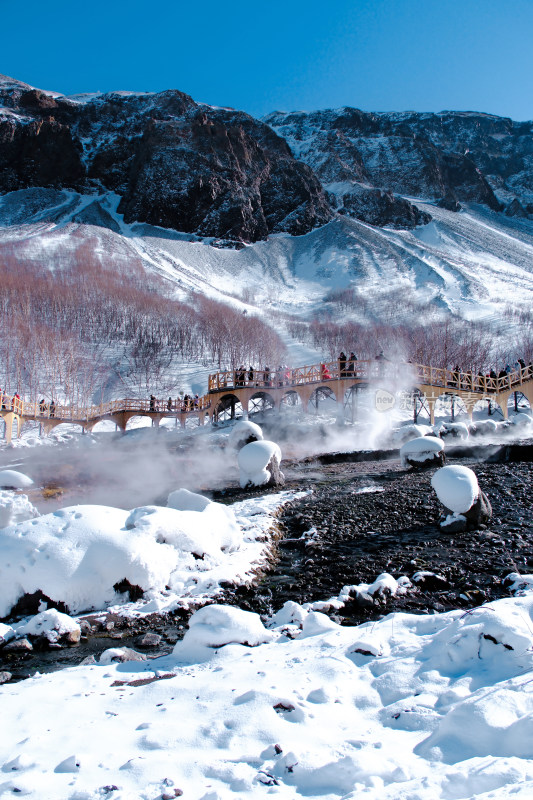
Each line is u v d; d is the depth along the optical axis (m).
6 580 7.86
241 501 15.08
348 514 13.02
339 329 87.12
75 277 95.25
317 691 4.63
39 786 3.58
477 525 11.19
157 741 4.08
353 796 3.22
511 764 3.30
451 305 110.94
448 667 4.88
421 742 3.85
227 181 182.50
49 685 5.45
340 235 174.62
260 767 3.70
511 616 5.10
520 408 33.12
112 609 7.91
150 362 60.59
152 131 190.25
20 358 55.91
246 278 145.62
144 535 8.77
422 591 8.04
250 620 6.43
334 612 7.36
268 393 31.47
